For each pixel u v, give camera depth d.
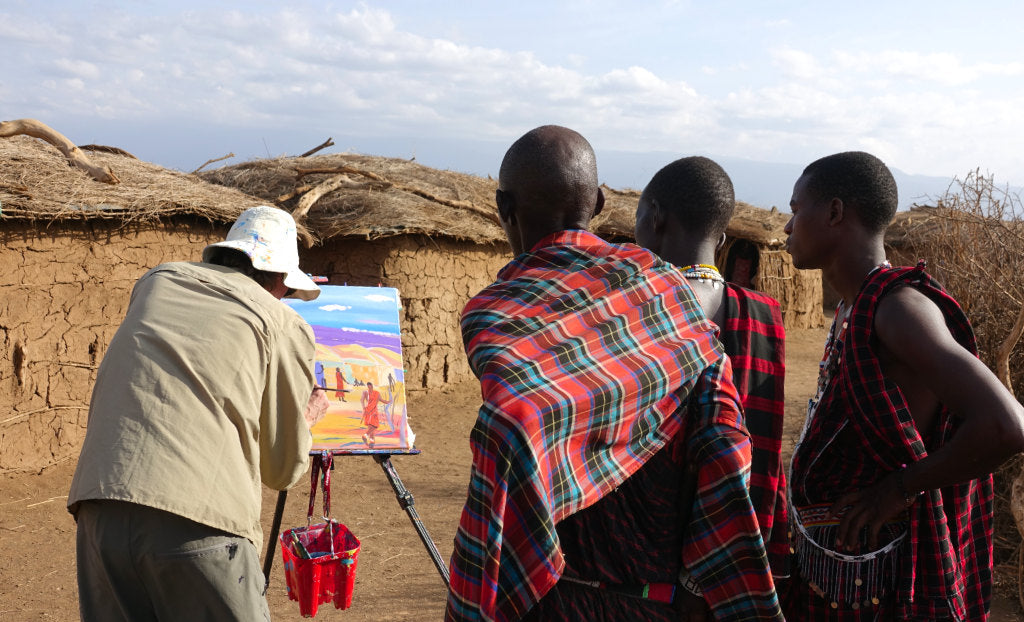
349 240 9.49
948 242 6.03
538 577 1.40
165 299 2.60
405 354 9.57
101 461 2.36
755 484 1.82
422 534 3.59
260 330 2.60
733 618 1.55
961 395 1.69
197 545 2.37
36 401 6.25
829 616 2.00
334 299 4.32
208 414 2.46
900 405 1.85
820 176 2.08
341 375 3.86
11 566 4.75
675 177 1.98
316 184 9.66
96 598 2.45
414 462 7.22
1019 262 5.66
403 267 9.52
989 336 5.59
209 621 2.41
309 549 3.45
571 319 1.56
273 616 4.23
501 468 1.39
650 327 1.61
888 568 1.95
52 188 6.30
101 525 2.36
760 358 1.87
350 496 6.27
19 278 6.11
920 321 1.78
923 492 1.91
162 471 2.34
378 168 10.95
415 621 4.21
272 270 2.81
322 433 3.60
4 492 5.86
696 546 1.57
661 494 1.60
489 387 1.45
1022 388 5.43
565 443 1.44
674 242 1.99
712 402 1.59
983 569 2.10
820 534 2.01
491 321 1.57
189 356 2.48
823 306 20.12
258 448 2.63
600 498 1.51
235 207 7.59
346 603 3.34
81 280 6.52
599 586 1.58
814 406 2.08
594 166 1.81
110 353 2.55
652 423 1.54
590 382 1.47
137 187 7.01
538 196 1.76
